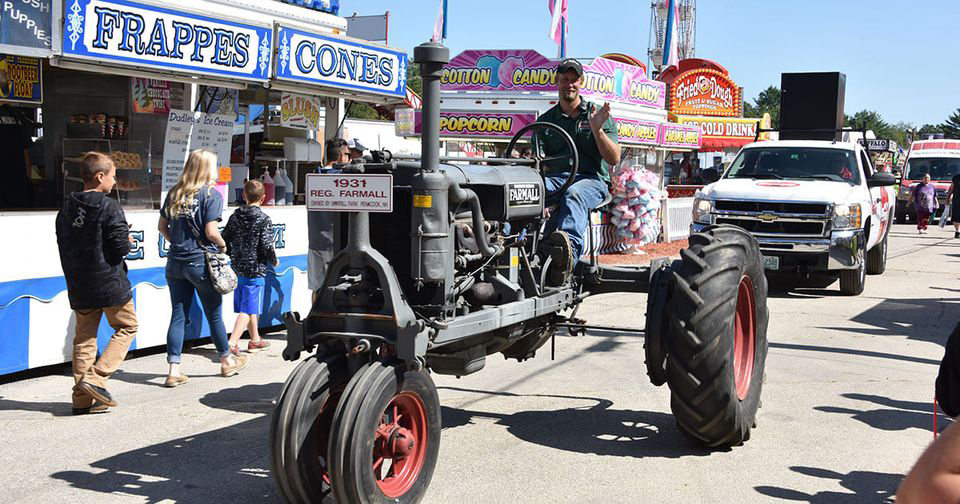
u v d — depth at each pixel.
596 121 5.41
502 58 16.12
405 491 4.07
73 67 6.77
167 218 6.75
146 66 7.11
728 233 5.30
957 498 1.46
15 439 5.41
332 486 3.76
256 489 4.61
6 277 6.63
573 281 5.60
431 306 4.25
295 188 9.84
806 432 5.59
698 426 4.92
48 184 9.35
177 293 6.76
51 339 6.96
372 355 4.13
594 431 5.55
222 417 5.90
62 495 4.50
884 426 5.74
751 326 5.55
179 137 8.26
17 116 9.48
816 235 11.17
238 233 7.48
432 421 4.24
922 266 15.55
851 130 19.58
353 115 34.00
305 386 3.94
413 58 4.13
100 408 6.00
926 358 7.86
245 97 10.02
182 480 4.73
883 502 4.43
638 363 7.52
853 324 9.53
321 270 6.43
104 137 8.49
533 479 4.68
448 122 16.50
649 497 4.44
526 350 5.71
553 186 5.58
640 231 15.57
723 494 4.50
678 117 26.52
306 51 8.39
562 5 17.78
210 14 7.50
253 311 7.60
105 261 5.81
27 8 6.38
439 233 4.18
